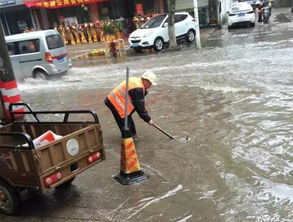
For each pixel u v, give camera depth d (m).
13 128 5.94
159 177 5.54
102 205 4.93
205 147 6.47
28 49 14.77
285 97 8.82
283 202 4.60
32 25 30.91
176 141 6.89
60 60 15.05
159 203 4.83
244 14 25.61
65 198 5.23
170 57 17.25
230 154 6.09
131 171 5.48
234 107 8.53
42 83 14.68
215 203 4.71
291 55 13.80
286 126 7.00
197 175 5.49
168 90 10.98
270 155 5.91
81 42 28.95
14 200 4.81
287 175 5.25
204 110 8.59
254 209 4.51
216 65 13.77
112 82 13.49
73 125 5.34
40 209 5.01
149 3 28.81
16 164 4.54
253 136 6.71
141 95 6.64
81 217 4.69
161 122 8.08
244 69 12.45
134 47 20.20
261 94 9.30
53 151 4.52
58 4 28.89
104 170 6.00
